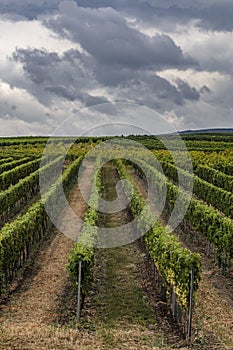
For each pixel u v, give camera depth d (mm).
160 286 18812
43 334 13273
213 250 24281
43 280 19547
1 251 17703
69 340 13047
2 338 12750
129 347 12781
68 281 19359
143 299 17453
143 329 14703
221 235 21438
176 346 13328
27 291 18266
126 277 19984
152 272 20719
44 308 16453
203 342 13633
